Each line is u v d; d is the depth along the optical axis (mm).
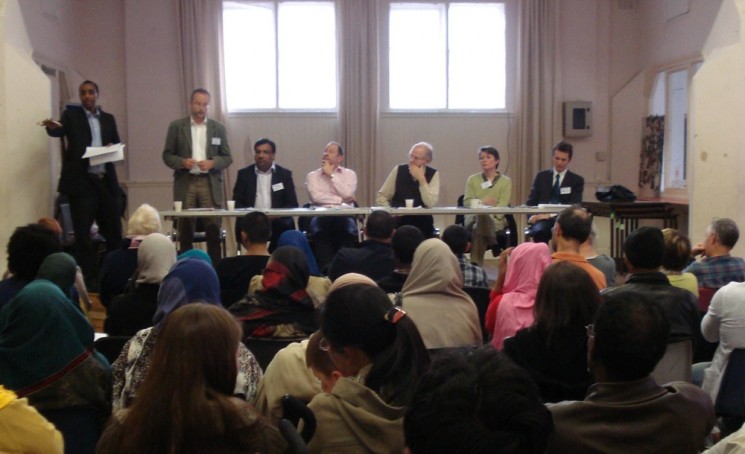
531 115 9383
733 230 3951
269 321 2844
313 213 5934
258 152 6805
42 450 1573
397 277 3535
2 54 6098
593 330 1736
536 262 3084
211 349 1406
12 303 2375
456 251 4230
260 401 2234
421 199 6789
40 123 6402
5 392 1583
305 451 1453
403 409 1668
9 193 6141
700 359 3578
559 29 9422
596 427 1653
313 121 9383
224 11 9320
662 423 1646
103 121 6633
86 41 9125
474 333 2879
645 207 7902
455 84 9539
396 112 9414
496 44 9547
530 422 966
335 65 9359
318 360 2002
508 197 7039
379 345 1791
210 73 9141
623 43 9594
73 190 6461
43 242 2957
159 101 9156
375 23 9172
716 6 7984
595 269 3322
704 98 6902
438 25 9484
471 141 9516
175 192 6742
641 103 9578
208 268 2576
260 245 4250
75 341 2395
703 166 6934
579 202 7051
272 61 9398
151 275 3324
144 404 1374
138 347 2332
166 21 9117
